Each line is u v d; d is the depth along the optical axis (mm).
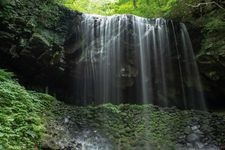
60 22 10250
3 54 9273
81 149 7535
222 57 9844
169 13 12281
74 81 10664
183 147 8188
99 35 10703
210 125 9234
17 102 7582
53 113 8727
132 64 10789
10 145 5977
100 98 10781
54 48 9805
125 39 10727
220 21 9969
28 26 9406
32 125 7066
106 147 7902
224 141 8406
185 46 10875
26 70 9758
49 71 10016
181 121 9477
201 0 10961
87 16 10750
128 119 9461
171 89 11078
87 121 8891
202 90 10891
